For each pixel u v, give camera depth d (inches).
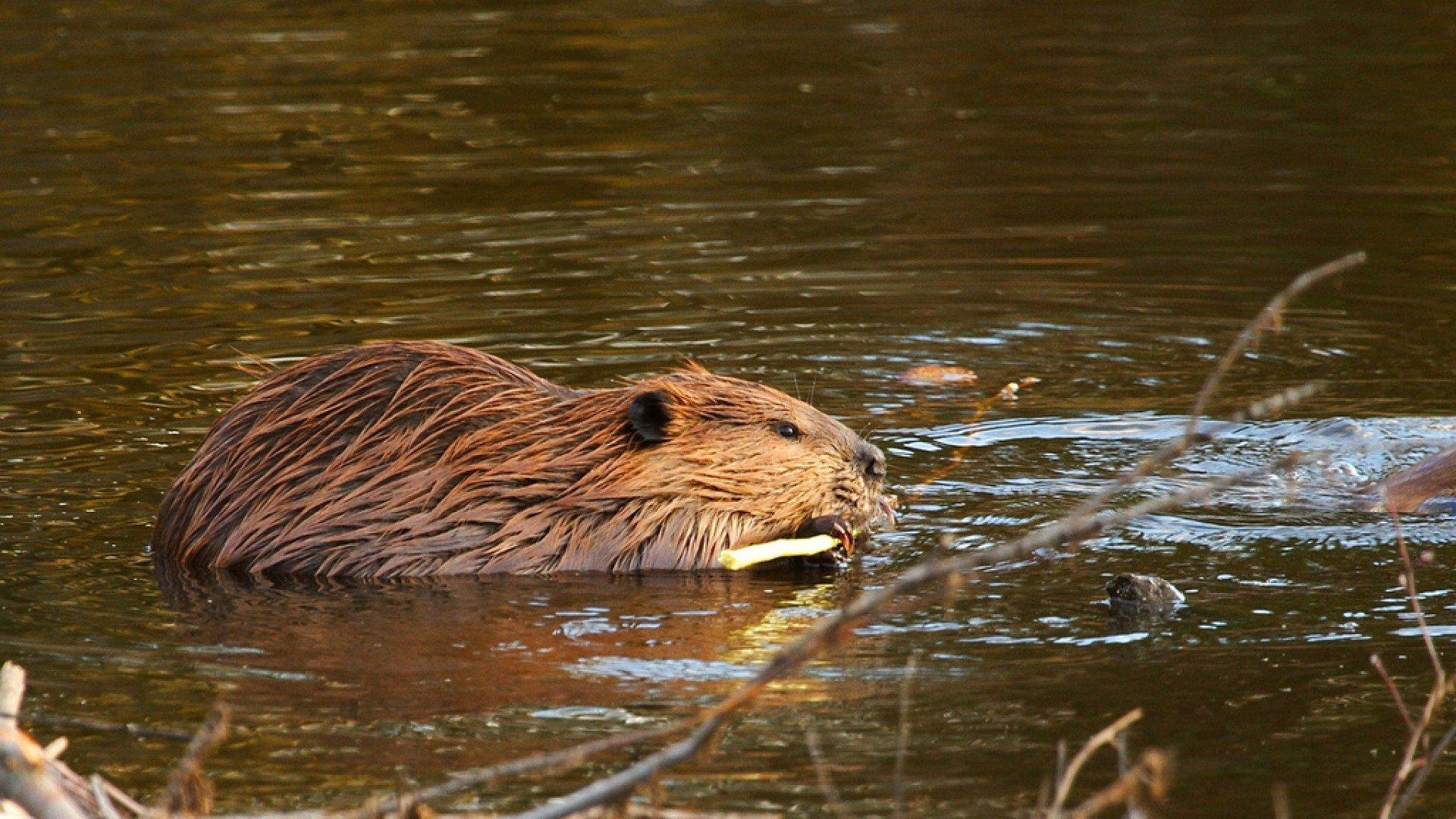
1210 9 998.4
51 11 1007.0
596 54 916.6
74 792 222.4
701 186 694.5
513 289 569.9
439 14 1018.7
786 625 318.7
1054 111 794.2
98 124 775.1
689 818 216.2
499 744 262.7
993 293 568.4
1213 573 336.5
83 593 338.3
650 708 276.5
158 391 472.4
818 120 788.0
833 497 377.4
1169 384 481.4
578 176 708.7
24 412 454.6
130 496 397.7
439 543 353.7
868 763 254.5
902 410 464.4
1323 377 482.3
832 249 614.5
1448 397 459.2
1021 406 465.1
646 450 366.6
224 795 245.8
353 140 757.3
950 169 711.7
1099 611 317.4
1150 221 641.0
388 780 250.4
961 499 391.9
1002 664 292.7
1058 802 207.3
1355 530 358.6
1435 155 709.3
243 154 735.7
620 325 534.0
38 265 592.7
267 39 950.4
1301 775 248.1
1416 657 289.4
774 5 1034.7
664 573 358.6
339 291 565.9
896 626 314.0
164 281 576.7
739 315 546.9
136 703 281.7
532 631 317.1
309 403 362.0
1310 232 622.5
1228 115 780.0
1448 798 240.2
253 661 301.4
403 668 296.5
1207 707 271.7
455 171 714.8
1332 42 912.3
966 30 964.0
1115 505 381.7
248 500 355.6
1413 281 568.1
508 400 368.2
